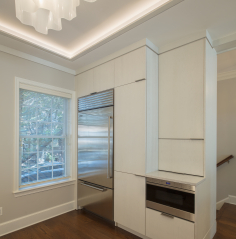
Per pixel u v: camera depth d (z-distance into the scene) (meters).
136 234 2.44
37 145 2.94
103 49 2.68
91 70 3.17
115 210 2.64
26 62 2.83
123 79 2.63
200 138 2.20
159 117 2.58
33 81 2.89
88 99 3.18
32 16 1.33
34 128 2.91
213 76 2.49
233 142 3.82
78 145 3.32
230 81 3.92
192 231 1.88
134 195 2.42
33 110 2.92
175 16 1.94
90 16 2.08
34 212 2.80
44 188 2.92
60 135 3.26
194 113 2.26
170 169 2.44
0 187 2.49
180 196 1.99
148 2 1.88
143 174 2.34
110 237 2.40
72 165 3.35
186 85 2.34
